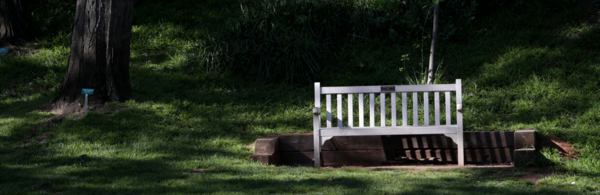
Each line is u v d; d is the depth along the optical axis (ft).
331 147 18.94
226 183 12.84
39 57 29.37
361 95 17.71
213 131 20.48
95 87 22.66
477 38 28.99
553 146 17.19
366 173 14.62
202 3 37.14
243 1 34.63
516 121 20.13
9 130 19.27
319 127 17.46
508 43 27.73
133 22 34.76
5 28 30.89
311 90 25.94
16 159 15.83
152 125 20.75
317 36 28.94
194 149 18.10
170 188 12.21
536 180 13.51
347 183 12.85
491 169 14.90
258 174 14.21
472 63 26.55
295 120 22.26
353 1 31.45
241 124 21.76
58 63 28.81
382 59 28.19
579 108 20.79
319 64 27.71
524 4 30.86
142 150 17.61
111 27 22.68
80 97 22.50
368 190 11.96
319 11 30.17
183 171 14.71
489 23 29.76
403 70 26.48
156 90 25.22
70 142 18.38
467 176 14.08
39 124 20.13
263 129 21.07
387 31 30.37
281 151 18.89
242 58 27.63
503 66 25.72
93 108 22.18
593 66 23.95
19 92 25.52
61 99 22.80
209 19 34.58
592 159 15.34
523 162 14.94
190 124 21.33
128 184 12.68
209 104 24.09
